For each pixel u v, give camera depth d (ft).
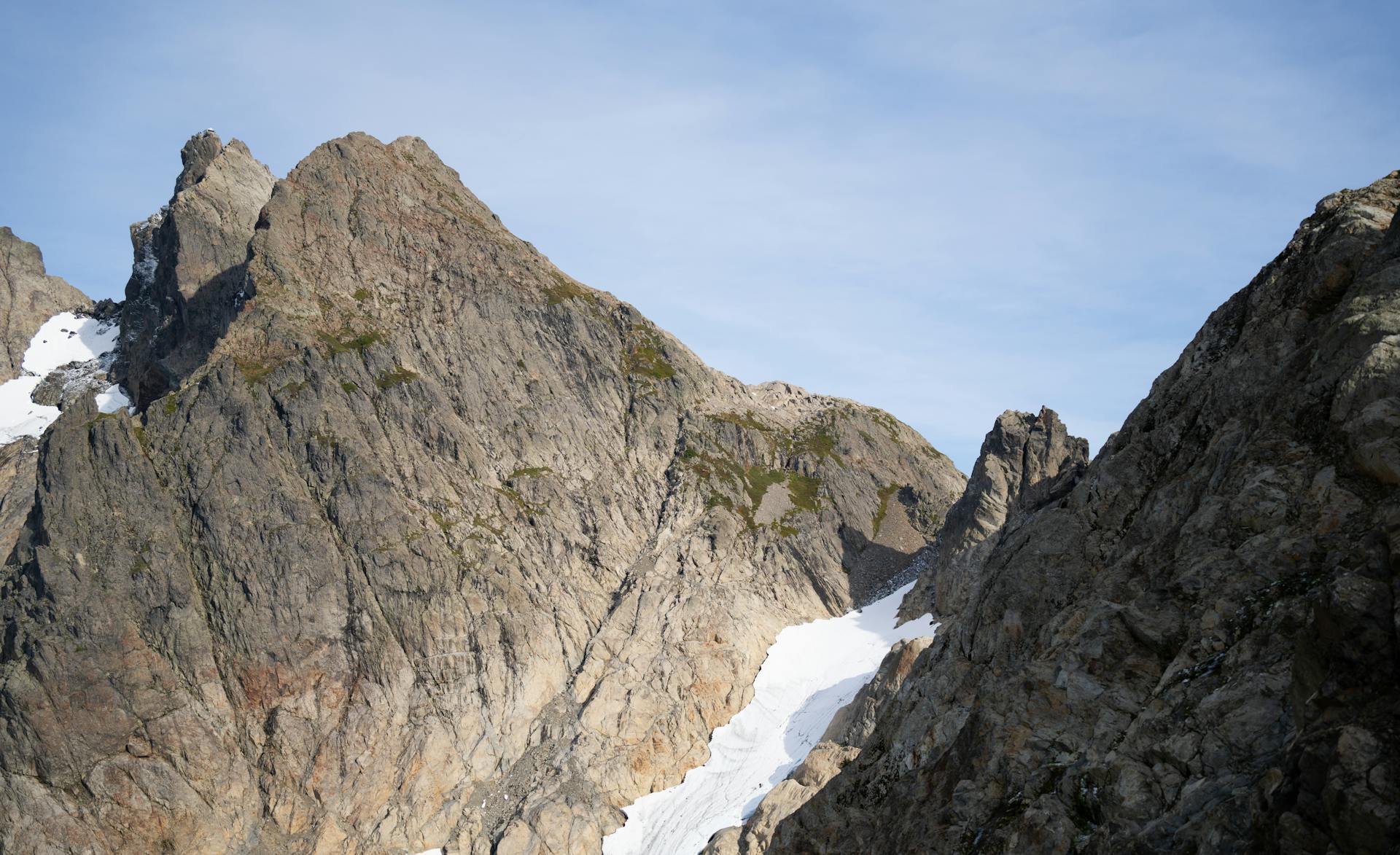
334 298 485.15
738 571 446.19
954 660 166.20
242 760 357.61
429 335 487.20
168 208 600.80
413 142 586.86
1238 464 115.55
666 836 340.18
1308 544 100.99
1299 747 75.05
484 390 481.05
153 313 587.27
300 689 372.38
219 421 415.44
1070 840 101.76
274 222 497.05
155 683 362.33
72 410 411.54
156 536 388.78
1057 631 132.36
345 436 423.23
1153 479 143.74
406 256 515.50
